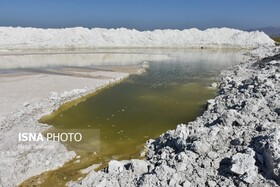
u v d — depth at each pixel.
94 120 23.53
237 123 17.28
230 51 75.75
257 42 88.19
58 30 82.69
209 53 69.75
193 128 17.80
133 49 74.75
